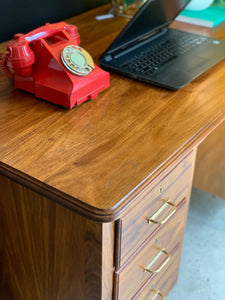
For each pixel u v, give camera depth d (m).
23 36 0.96
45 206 0.86
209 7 1.62
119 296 0.99
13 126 0.92
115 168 0.80
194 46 1.30
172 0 1.19
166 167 0.83
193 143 0.90
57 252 0.93
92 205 0.72
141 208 0.88
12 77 1.04
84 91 0.99
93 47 1.31
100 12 1.61
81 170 0.79
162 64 1.17
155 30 1.31
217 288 1.53
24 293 1.16
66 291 1.01
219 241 1.71
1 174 0.85
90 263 0.88
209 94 1.07
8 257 1.09
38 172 0.79
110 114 0.97
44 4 1.46
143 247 1.00
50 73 0.98
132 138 0.89
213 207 1.88
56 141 0.88
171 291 1.50
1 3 1.31
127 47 1.23
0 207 0.97
